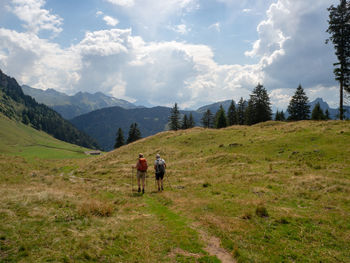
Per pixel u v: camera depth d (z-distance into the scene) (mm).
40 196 8641
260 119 62562
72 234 5645
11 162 25422
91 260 4539
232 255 5176
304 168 15234
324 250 5250
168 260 4840
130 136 79625
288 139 24453
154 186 14891
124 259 4719
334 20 32375
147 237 6016
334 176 12648
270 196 9867
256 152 22906
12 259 4219
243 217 7461
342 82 32562
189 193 11750
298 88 61938
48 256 4457
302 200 9109
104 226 6531
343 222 6727
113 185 15992
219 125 74750
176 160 27297
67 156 95250
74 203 8484
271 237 5996
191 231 6543
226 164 20047
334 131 23359
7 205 7164
